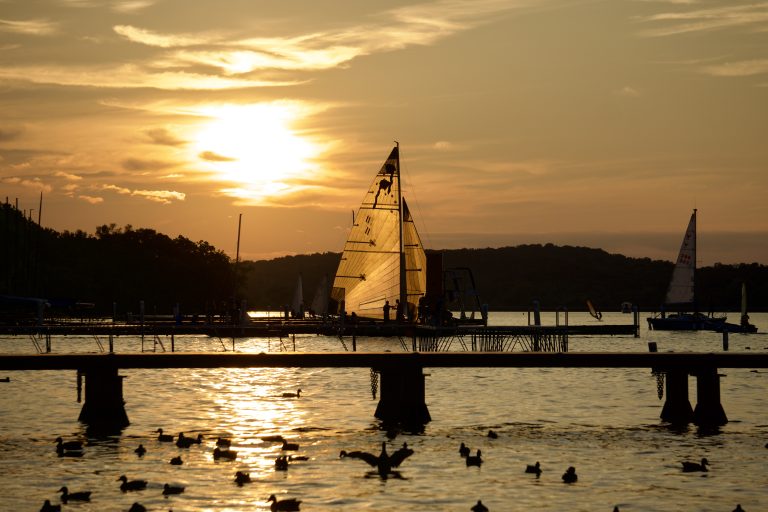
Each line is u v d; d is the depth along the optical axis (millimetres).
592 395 79562
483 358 62406
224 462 48781
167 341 149250
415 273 145500
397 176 145750
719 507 40969
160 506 40531
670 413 63625
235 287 189875
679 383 63438
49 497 41906
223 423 62531
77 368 60531
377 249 147000
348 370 103500
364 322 139375
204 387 85938
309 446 53469
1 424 61438
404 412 62219
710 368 63156
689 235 181750
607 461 49625
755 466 48531
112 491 42906
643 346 148125
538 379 93938
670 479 45688
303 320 158875
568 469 45594
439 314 135250
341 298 150125
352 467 47781
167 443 54219
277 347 134875
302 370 103375
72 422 62250
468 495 42500
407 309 144375
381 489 43375
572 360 62688
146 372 100250
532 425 61875
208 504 40906
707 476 46312
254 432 58688
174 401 74750
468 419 64562
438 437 56812
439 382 91188
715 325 181250
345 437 56688
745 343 158750
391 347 135375
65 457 50125
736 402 75000
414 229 145375
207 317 151375
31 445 53781
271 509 39844
